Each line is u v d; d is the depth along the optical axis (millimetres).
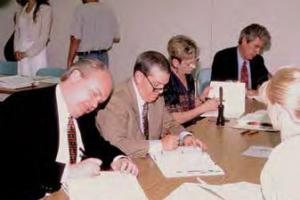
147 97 2082
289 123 1113
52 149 1672
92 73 1672
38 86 3547
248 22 4328
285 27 4191
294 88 1107
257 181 1572
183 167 1718
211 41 4512
